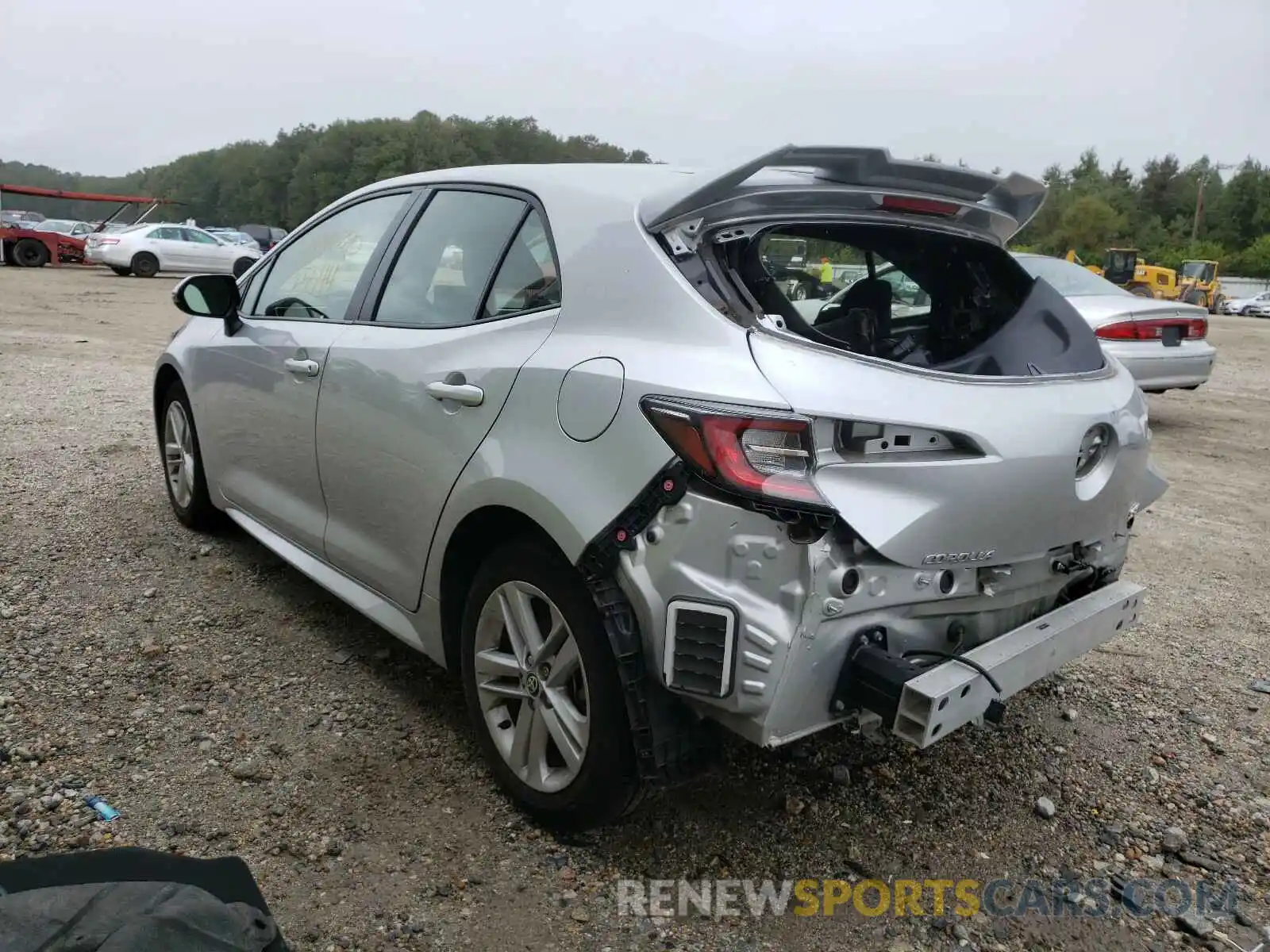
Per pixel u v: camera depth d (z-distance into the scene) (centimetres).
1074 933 242
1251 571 523
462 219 308
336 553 339
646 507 218
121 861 174
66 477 554
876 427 212
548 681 254
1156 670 394
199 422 432
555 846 259
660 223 237
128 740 295
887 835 275
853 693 221
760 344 216
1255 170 9344
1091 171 10619
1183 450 843
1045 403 239
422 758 296
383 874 245
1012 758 320
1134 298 882
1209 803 301
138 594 399
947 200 267
